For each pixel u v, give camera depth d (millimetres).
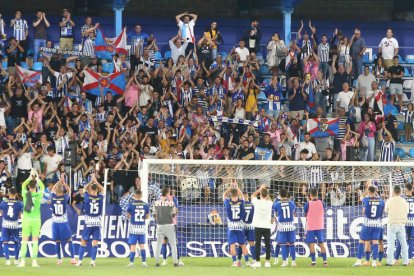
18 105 76812
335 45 84938
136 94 79688
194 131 76500
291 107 81375
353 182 65062
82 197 63688
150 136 75625
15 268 52875
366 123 79750
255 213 54719
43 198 63469
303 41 84562
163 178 64125
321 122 79062
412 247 58750
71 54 81062
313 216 56500
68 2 93250
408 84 89625
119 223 62656
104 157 71500
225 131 77875
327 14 97688
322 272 51250
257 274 49656
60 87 78188
